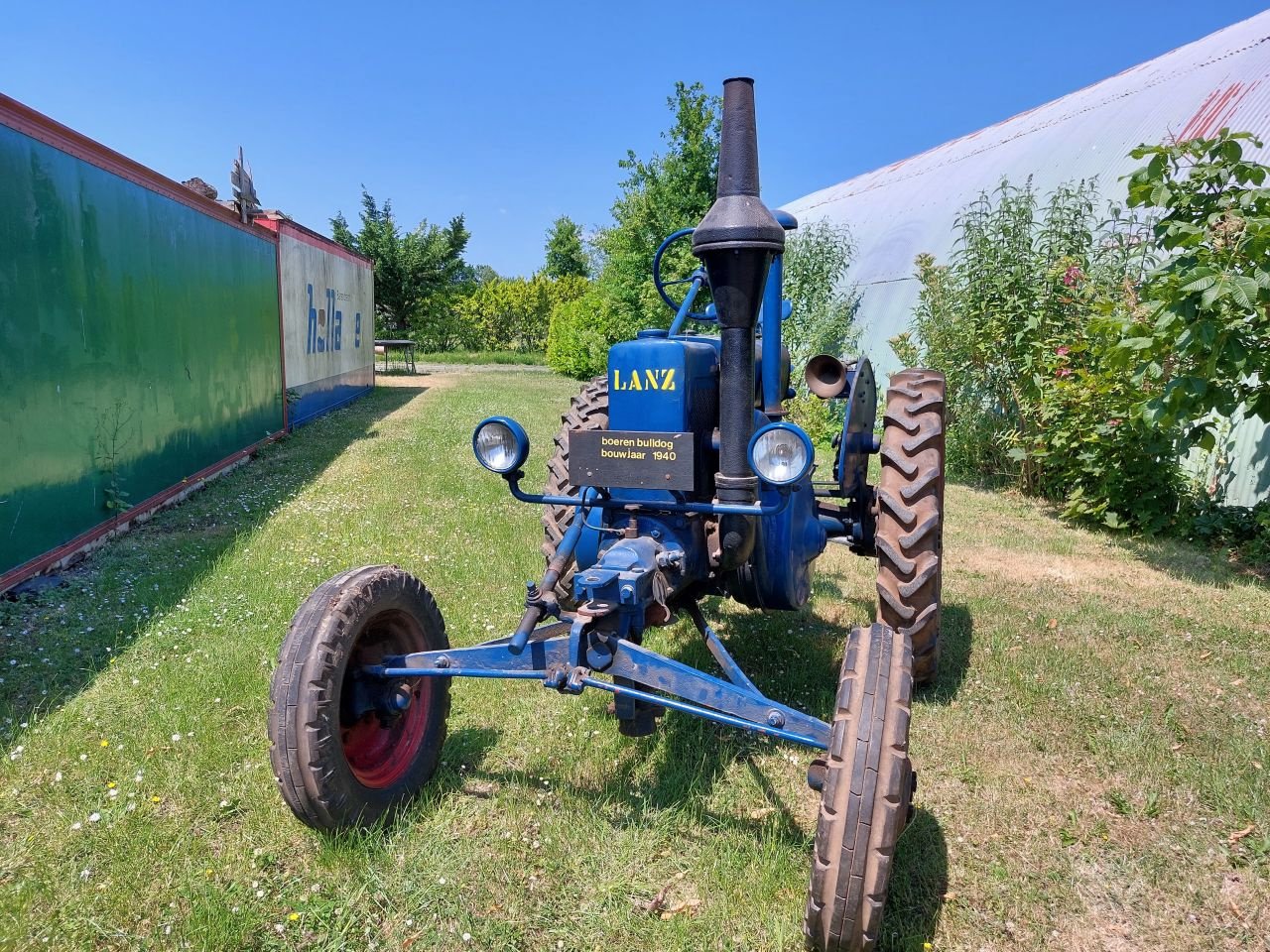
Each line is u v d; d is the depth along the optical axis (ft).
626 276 65.46
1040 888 8.46
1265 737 11.30
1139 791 10.08
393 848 8.71
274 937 7.59
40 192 18.12
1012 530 22.62
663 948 7.52
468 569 17.84
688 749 10.81
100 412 20.58
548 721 11.47
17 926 7.61
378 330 122.83
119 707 11.71
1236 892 8.47
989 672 13.16
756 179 8.57
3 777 10.06
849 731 6.88
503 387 69.72
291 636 8.45
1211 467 22.31
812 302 40.65
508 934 7.64
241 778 9.99
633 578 8.45
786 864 8.48
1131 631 14.99
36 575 17.38
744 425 8.85
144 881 8.27
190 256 27.07
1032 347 25.76
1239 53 28.35
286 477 28.86
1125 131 29.81
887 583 11.32
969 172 38.78
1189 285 15.97
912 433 11.52
